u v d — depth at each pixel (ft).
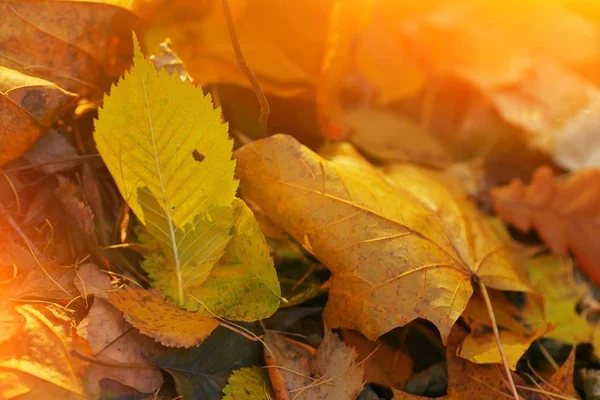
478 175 1.84
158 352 1.44
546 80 1.98
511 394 1.51
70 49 1.53
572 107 1.94
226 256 1.46
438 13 2.01
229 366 1.46
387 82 1.91
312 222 1.51
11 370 1.37
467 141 1.90
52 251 1.49
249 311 1.46
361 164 1.63
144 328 1.41
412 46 1.95
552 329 1.54
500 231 1.74
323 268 1.58
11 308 1.41
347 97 1.89
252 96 1.68
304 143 1.70
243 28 1.65
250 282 1.46
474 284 1.58
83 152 1.57
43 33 1.52
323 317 1.50
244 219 1.44
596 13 2.19
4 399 1.36
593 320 1.64
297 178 1.52
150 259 1.47
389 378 1.52
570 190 1.77
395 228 1.53
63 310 1.43
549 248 1.76
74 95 1.50
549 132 1.90
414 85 1.94
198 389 1.43
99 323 1.42
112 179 1.58
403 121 1.89
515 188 1.79
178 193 1.43
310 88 1.69
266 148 1.52
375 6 1.85
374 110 1.89
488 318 1.56
